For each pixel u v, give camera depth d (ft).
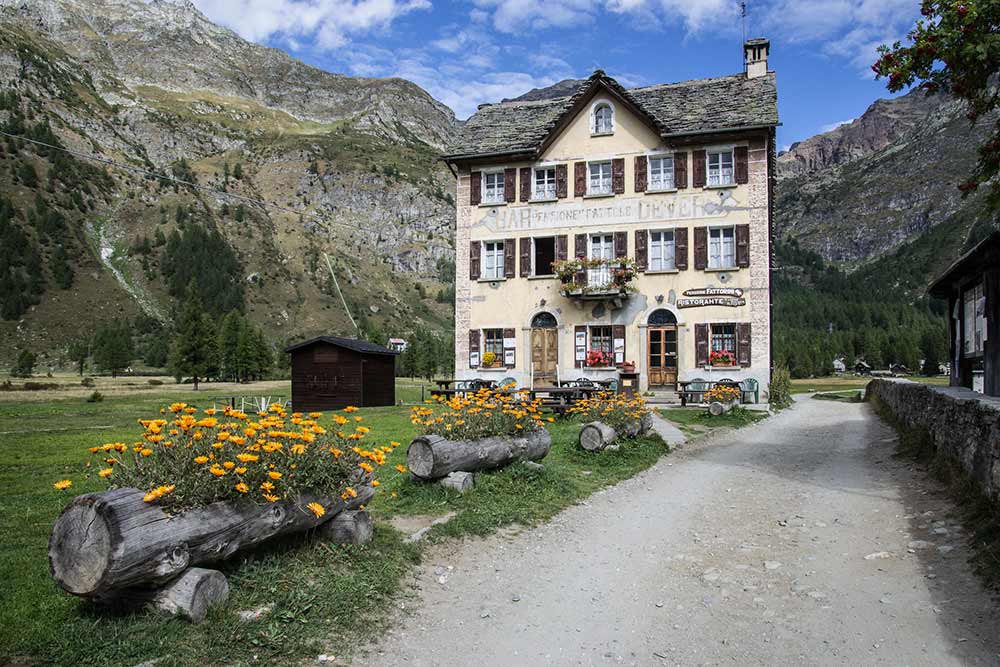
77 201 655.76
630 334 91.97
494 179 99.91
